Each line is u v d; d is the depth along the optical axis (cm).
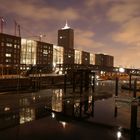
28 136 2725
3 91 5666
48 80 7838
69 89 6944
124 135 2803
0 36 11350
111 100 5316
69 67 7912
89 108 4369
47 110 4034
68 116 3669
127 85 7569
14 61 12188
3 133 2800
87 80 6481
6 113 3638
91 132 2878
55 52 15750
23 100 4759
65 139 2673
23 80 6519
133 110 2539
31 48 13862
